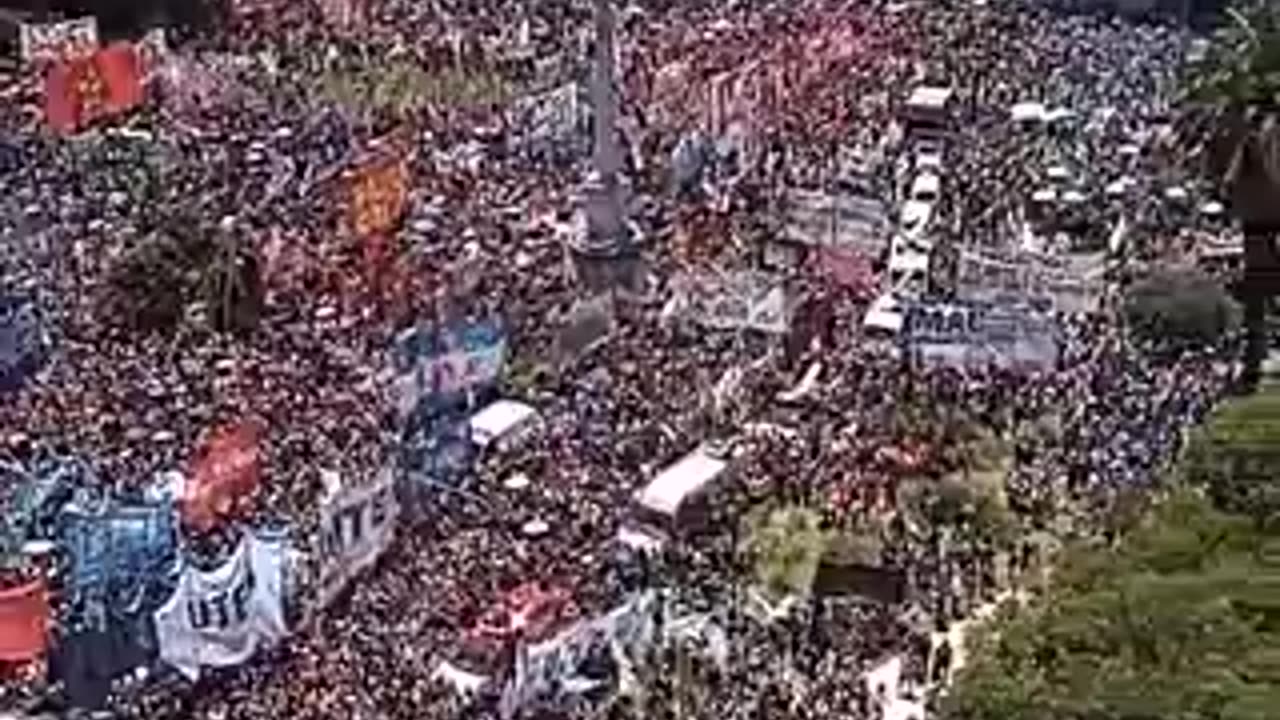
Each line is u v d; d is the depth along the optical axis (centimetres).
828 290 14250
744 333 13738
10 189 15650
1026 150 17238
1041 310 13562
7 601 9488
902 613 10750
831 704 9869
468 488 11444
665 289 14338
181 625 9688
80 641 9581
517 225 15212
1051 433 12394
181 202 15138
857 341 13638
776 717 9744
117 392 12412
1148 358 13575
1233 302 13850
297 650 9894
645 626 10275
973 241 15100
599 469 11731
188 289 13662
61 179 15938
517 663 9681
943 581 10981
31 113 17350
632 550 10831
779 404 12700
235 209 15050
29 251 14600
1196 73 12888
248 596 9838
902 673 10188
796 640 10444
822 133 17088
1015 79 19138
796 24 19862
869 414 12556
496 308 13500
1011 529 11400
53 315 13662
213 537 10225
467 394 12350
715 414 12500
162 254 13812
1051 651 7612
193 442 11475
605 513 11238
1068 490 11762
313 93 18225
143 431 11769
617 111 15788
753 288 13812
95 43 18900
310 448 11325
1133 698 7038
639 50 18562
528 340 13125
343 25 19825
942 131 17725
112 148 16625
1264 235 12581
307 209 15000
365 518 10688
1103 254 14662
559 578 10481
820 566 10981
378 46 19100
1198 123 12700
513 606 9962
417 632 9981
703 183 16300
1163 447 12075
